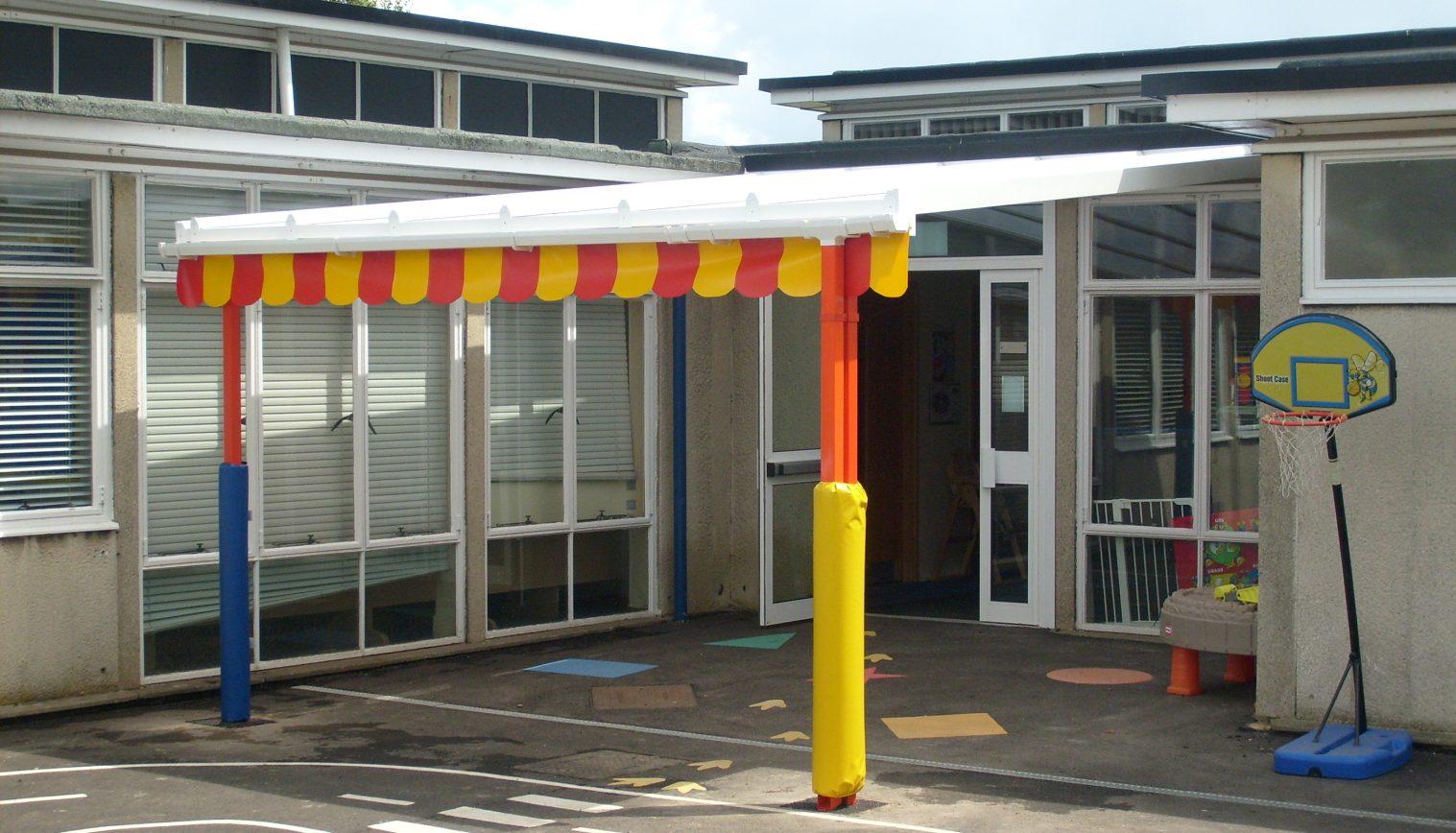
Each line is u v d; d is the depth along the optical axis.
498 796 7.04
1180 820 6.38
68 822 6.72
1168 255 10.25
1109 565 10.54
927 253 11.02
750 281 6.52
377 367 10.30
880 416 13.80
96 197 9.05
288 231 8.03
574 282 7.00
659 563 11.91
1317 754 7.09
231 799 7.05
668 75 16.66
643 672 9.98
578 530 11.41
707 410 12.22
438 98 15.38
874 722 8.32
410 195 10.34
